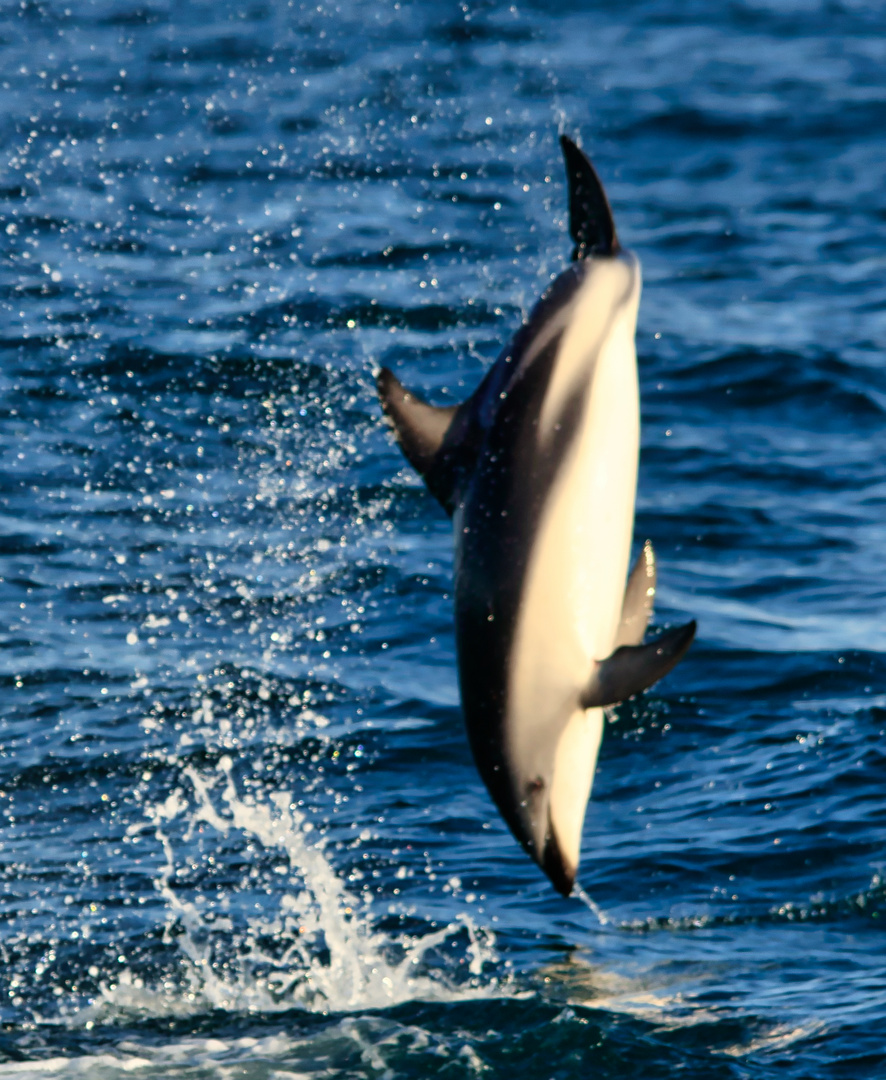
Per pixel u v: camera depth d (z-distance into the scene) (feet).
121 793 102.78
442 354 192.95
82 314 203.72
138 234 249.55
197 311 207.41
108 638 123.24
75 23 426.92
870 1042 73.51
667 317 215.51
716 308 220.43
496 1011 78.48
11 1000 81.76
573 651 56.85
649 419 178.91
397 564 136.98
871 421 178.60
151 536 141.38
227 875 93.56
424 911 89.20
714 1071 71.87
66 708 112.78
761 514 152.25
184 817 100.01
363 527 145.07
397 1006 79.61
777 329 209.36
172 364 184.03
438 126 329.93
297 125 327.47
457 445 58.95
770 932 85.92
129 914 89.56
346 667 120.06
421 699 114.73
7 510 145.79
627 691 55.06
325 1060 75.05
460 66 392.47
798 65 408.87
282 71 376.89
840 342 203.62
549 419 56.95
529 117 342.64
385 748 108.37
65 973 84.12
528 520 57.00
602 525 56.65
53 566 135.23
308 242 246.27
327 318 205.98
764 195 290.15
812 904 88.43
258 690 115.75
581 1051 74.23
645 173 306.35
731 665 119.65
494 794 59.21
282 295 215.51
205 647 122.01
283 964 84.53
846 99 369.30
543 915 88.43
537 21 458.91
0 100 341.62
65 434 164.25
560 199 276.41
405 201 273.54
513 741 57.98
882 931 85.66
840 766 103.65
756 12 484.74
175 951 85.97
